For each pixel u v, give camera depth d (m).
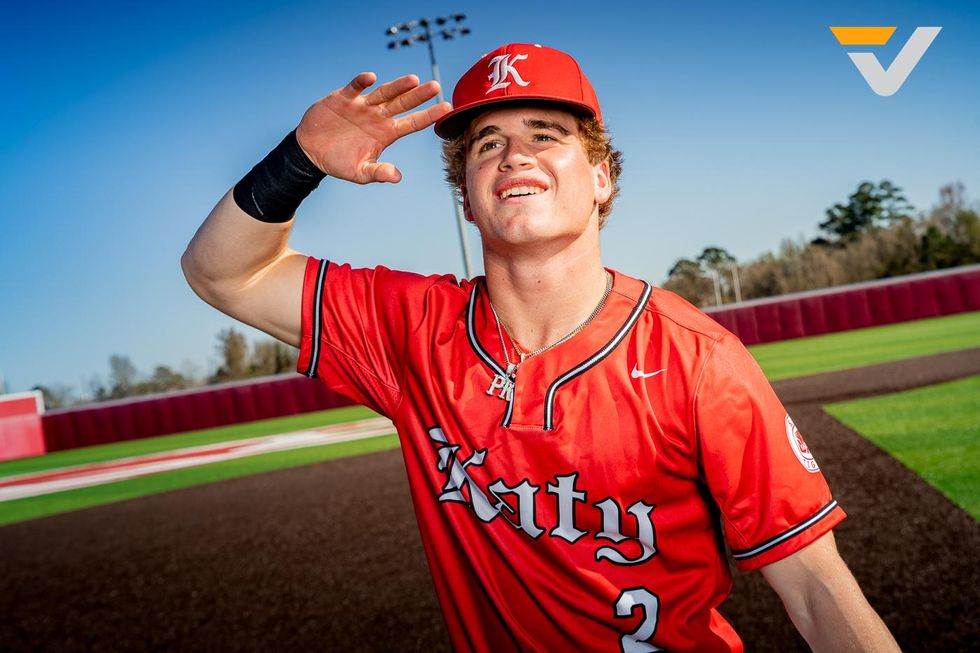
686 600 1.18
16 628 4.04
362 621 3.47
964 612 2.76
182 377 34.81
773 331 17.25
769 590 3.21
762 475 1.14
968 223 31.47
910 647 2.59
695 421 1.13
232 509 6.44
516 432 1.17
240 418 16.48
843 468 4.87
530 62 1.26
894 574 3.16
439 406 1.25
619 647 1.18
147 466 10.79
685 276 36.47
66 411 16.41
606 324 1.21
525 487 1.17
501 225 1.19
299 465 8.47
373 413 14.13
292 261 1.48
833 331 17.11
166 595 4.27
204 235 1.40
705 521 1.20
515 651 1.27
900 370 8.92
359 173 1.33
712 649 1.20
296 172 1.33
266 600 3.93
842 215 40.88
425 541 1.33
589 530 1.16
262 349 34.81
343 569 4.28
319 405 16.48
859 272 33.84
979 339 11.27
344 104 1.29
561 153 1.22
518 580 1.21
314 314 1.41
